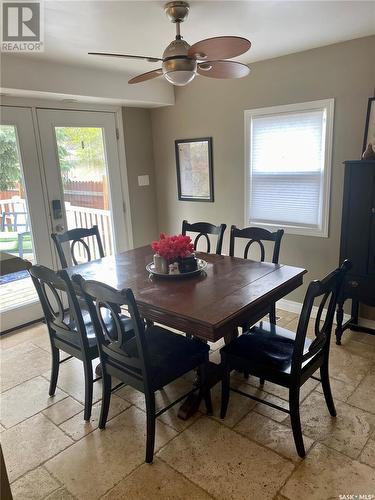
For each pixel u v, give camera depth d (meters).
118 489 1.73
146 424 2.03
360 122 2.94
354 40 2.82
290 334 2.22
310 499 1.64
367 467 1.78
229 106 3.69
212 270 2.51
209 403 2.19
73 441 2.04
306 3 2.10
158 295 2.11
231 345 2.12
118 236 4.33
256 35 2.64
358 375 2.52
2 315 3.37
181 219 4.46
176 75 2.06
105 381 2.08
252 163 3.68
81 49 2.76
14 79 2.88
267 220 3.70
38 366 2.82
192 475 1.78
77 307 2.08
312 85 3.11
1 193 3.27
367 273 2.77
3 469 1.20
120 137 4.16
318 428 2.05
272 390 2.41
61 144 3.65
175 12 2.06
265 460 1.85
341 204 3.17
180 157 4.24
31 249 3.55
